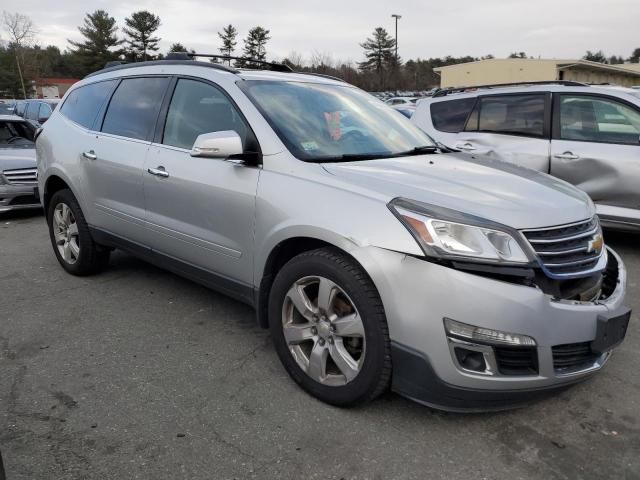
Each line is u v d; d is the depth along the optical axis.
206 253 3.73
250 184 3.35
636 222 5.82
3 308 4.45
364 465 2.61
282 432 2.84
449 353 2.60
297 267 3.06
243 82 3.75
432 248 2.60
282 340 3.24
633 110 5.81
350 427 2.88
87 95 5.11
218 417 2.96
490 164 3.70
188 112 3.98
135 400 3.12
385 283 2.69
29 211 8.77
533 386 2.67
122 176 4.32
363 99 4.39
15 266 5.60
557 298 2.71
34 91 73.06
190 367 3.50
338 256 2.90
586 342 2.78
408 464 2.62
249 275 3.45
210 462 2.62
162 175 3.93
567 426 2.92
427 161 3.57
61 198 5.09
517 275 2.60
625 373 3.46
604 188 5.93
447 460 2.65
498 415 3.01
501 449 2.73
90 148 4.68
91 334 3.97
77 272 5.15
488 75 51.53
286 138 3.39
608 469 2.59
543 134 6.35
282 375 3.40
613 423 2.95
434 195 2.84
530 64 49.44
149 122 4.25
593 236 3.00
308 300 3.10
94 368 3.48
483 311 2.55
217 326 4.11
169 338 3.91
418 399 2.75
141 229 4.25
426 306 2.61
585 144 6.05
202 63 4.08
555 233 2.79
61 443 2.73
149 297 4.68
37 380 3.33
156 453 2.67
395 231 2.69
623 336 2.92
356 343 2.94
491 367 2.61
